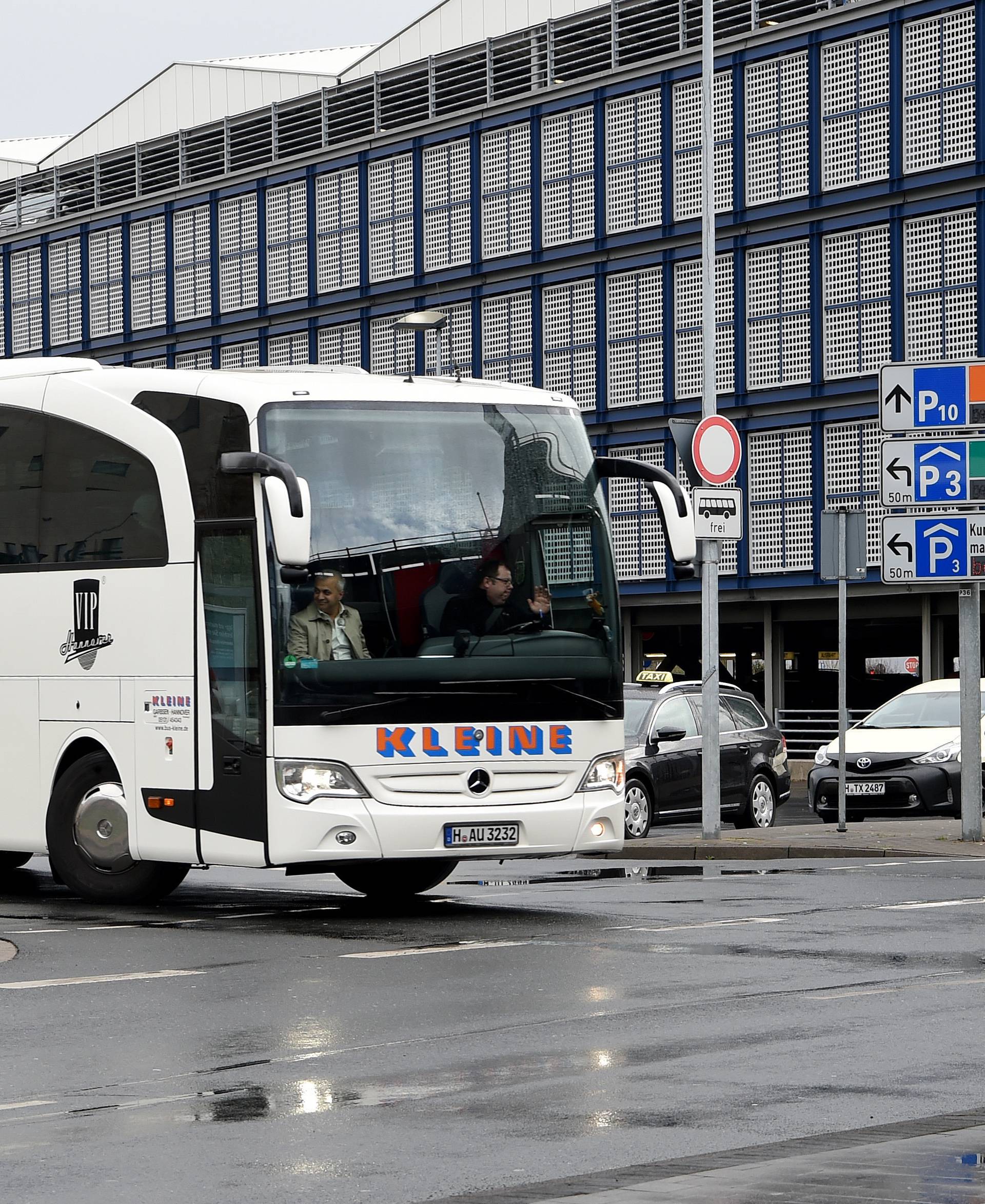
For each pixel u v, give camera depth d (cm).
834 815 3469
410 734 1883
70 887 2075
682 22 5781
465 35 6469
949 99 5175
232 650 1895
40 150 8550
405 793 1881
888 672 5566
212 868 2648
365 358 6631
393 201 6525
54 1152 930
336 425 1902
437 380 1983
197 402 1939
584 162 6028
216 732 1909
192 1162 909
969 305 5172
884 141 5322
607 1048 1187
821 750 3525
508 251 6228
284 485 1802
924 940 1691
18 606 2102
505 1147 929
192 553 1931
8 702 2109
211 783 1912
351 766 1864
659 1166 866
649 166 5875
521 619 1941
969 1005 1336
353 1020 1298
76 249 7569
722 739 3475
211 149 7169
